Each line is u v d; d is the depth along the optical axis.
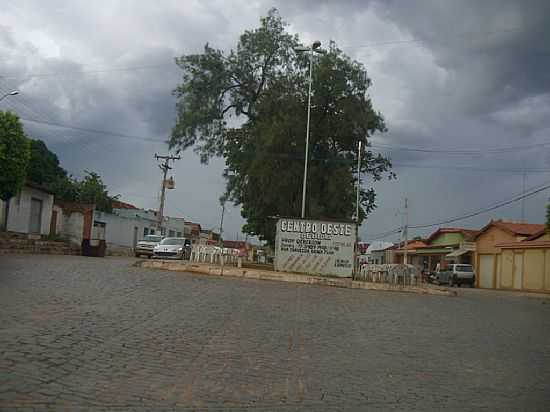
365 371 7.42
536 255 39.47
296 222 25.64
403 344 9.68
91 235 43.53
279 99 36.97
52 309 9.94
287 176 35.94
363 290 22.39
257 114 39.00
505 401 6.32
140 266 24.41
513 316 16.53
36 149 48.75
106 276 17.28
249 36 39.44
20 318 8.76
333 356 8.24
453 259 56.84
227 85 39.94
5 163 25.50
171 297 13.59
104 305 11.12
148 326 9.32
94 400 5.35
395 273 26.52
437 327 12.25
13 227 32.00
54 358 6.63
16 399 5.13
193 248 28.31
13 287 12.29
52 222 39.97
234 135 39.34
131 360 6.98
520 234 43.78
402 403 6.01
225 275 23.08
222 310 12.10
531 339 11.45
